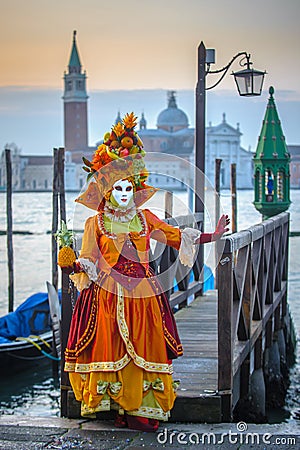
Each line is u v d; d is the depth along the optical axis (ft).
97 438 15.19
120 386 15.25
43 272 78.02
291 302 49.21
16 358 35.45
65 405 16.84
